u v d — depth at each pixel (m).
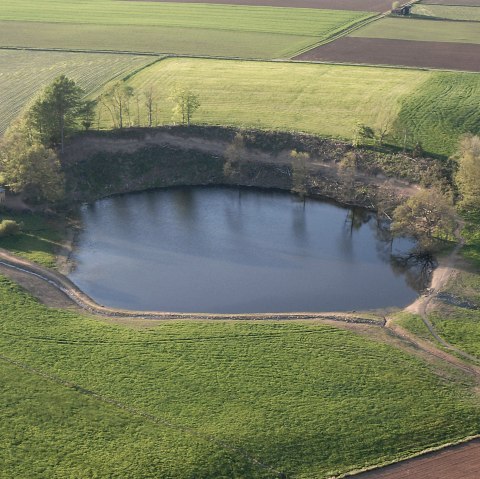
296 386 70.81
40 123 114.69
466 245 98.94
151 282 92.69
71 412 66.50
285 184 118.81
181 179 120.25
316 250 101.62
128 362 73.75
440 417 67.56
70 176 115.25
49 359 73.75
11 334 77.62
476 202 102.81
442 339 79.88
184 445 63.12
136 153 121.75
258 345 77.31
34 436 63.56
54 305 84.81
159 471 60.34
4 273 89.88
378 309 87.19
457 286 90.50
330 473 61.75
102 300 88.38
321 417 66.94
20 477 59.19
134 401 68.25
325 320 83.62
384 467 62.53
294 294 90.50
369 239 104.75
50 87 114.25
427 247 98.50
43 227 104.50
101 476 59.59
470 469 62.38
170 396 69.06
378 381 71.88
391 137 123.88
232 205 114.62
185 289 91.19
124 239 103.44
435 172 112.12
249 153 123.12
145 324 81.75
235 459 62.16
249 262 98.06
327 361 74.69
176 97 128.75
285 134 125.62
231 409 67.56
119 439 63.59
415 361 75.19
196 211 112.50
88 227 106.50
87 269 95.19
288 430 65.31
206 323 82.06
